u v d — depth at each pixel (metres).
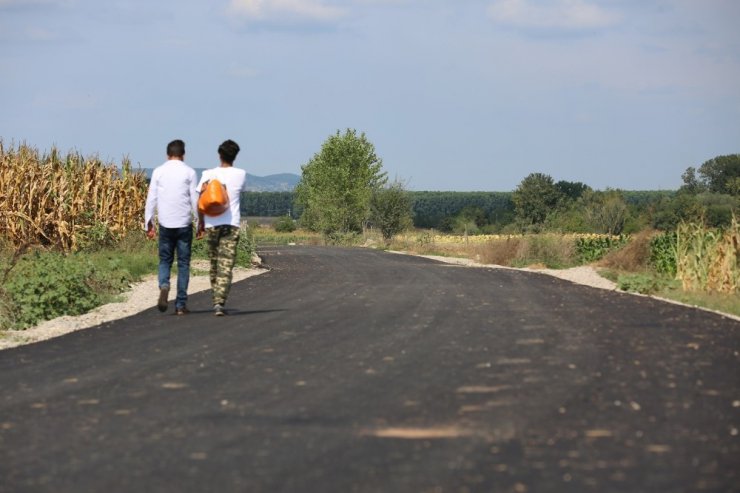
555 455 8.74
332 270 37.59
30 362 15.08
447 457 8.73
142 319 20.38
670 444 9.08
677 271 29.80
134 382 13.03
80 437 9.92
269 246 91.31
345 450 9.08
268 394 11.92
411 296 24.17
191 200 21.00
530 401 11.11
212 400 11.65
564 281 29.58
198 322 19.59
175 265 35.75
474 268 38.75
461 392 11.71
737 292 26.59
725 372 12.77
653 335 16.33
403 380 12.59
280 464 8.63
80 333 18.36
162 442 9.59
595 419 10.15
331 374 13.19
